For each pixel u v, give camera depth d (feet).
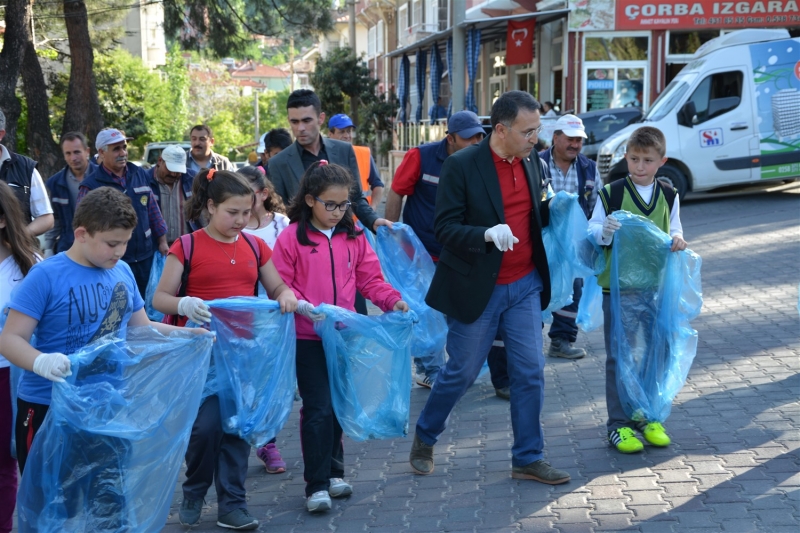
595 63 67.51
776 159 48.47
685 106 48.34
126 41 128.26
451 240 13.23
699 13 65.67
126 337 11.16
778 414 16.47
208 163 26.22
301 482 15.08
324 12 67.21
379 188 22.41
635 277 14.96
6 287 11.74
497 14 75.66
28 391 10.96
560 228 15.03
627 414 15.33
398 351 13.33
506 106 13.05
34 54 54.95
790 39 48.55
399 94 97.25
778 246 34.63
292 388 12.78
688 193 54.19
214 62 70.69
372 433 13.39
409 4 108.37
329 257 13.61
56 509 10.25
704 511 12.52
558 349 22.09
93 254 10.75
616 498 13.20
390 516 13.24
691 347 15.40
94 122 61.26
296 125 18.10
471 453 15.83
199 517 13.15
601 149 50.19
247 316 12.37
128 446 10.44
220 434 12.52
